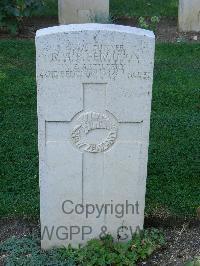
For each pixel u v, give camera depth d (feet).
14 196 9.08
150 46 7.04
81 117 7.39
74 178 7.75
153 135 10.59
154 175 9.57
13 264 7.86
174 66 13.33
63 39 6.97
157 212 8.80
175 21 16.58
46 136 7.48
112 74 7.16
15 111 11.32
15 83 12.31
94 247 7.98
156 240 8.23
